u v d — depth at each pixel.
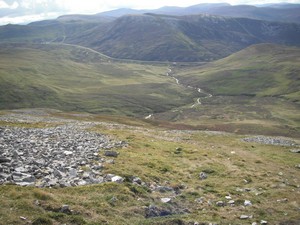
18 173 23.53
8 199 18.89
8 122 64.88
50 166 27.25
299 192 31.36
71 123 70.75
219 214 23.86
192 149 47.94
